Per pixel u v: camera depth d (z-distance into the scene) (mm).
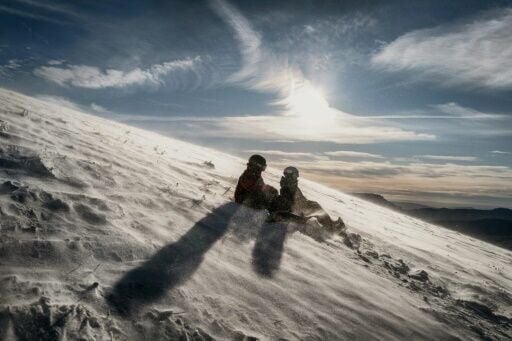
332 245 5984
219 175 9250
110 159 6652
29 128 6754
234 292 3576
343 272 4883
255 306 3469
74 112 14633
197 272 3705
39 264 3096
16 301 2604
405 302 4629
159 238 4160
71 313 2641
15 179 4465
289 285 4031
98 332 2590
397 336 3754
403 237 9336
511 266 10711
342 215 9953
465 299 5398
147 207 4980
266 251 4758
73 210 4109
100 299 2891
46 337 2422
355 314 3879
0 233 3301
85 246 3525
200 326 2965
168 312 2986
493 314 5168
